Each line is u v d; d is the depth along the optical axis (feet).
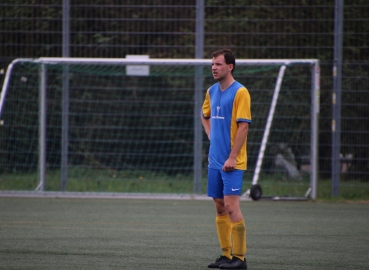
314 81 127.75
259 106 138.72
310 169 132.16
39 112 137.59
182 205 120.57
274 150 137.90
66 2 135.03
